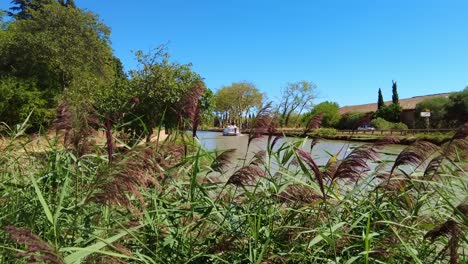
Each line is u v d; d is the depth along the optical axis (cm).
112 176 222
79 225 287
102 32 3662
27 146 445
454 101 4509
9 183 333
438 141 363
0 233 284
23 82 2538
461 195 354
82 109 368
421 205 337
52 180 344
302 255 293
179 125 407
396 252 303
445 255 284
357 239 308
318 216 313
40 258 187
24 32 3038
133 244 300
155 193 341
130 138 525
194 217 324
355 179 338
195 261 301
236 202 359
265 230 302
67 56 3022
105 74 3566
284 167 354
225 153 373
